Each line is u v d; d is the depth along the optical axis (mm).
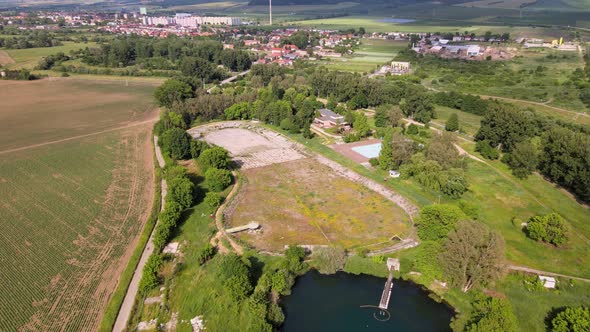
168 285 88688
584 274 90250
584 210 117188
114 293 86312
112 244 104438
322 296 87625
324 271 93312
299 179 141750
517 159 141625
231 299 82625
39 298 85000
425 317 82000
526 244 101812
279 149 171375
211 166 141000
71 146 176875
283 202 125750
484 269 84438
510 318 73312
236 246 102750
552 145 134500
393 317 82062
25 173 147625
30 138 187000
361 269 94000
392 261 95188
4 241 105188
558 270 91812
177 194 119562
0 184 138125
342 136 183500
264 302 80500
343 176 143750
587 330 68250
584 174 118250
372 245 103625
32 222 114438
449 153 139375
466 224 89375
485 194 128375
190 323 78750
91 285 89125
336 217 117312
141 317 80000
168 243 105125
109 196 130500
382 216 117625
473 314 77812
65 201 126750
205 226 112438
